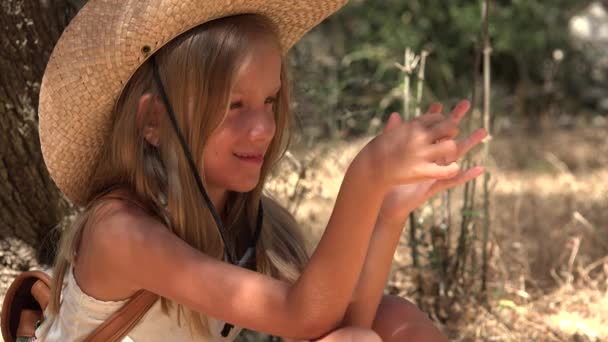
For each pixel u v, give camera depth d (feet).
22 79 10.91
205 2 7.72
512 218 17.01
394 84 20.03
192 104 7.89
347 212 7.25
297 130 15.01
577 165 23.39
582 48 31.55
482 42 14.40
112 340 8.23
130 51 7.78
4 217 11.17
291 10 8.59
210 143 7.99
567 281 13.76
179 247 7.82
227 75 7.80
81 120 8.14
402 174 6.95
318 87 15.71
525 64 30.58
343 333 7.68
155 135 8.16
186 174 8.00
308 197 15.65
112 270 8.02
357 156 7.18
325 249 7.39
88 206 8.34
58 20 11.21
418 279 12.95
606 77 31.48
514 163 23.26
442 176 6.82
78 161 8.42
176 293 7.84
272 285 7.64
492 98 27.78
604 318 12.81
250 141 7.98
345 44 29.43
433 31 30.01
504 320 12.55
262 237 9.16
